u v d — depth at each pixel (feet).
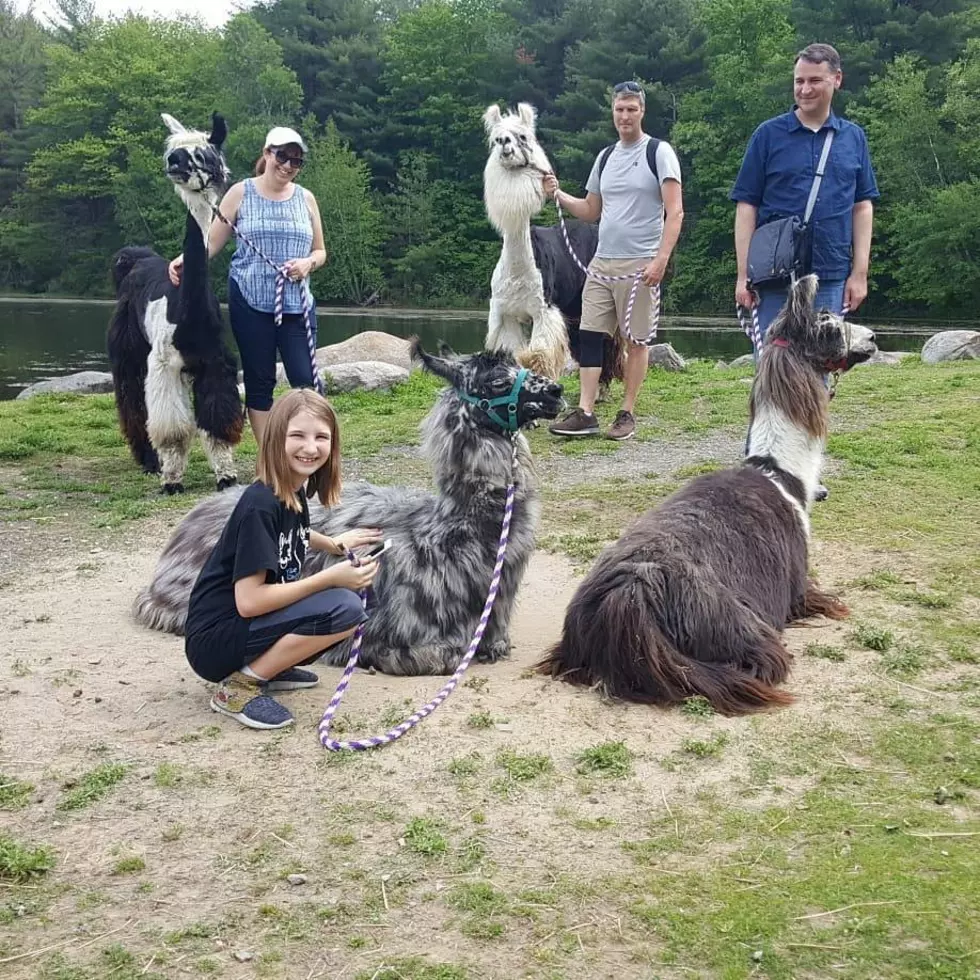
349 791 10.17
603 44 144.25
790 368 14.71
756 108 130.00
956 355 45.96
